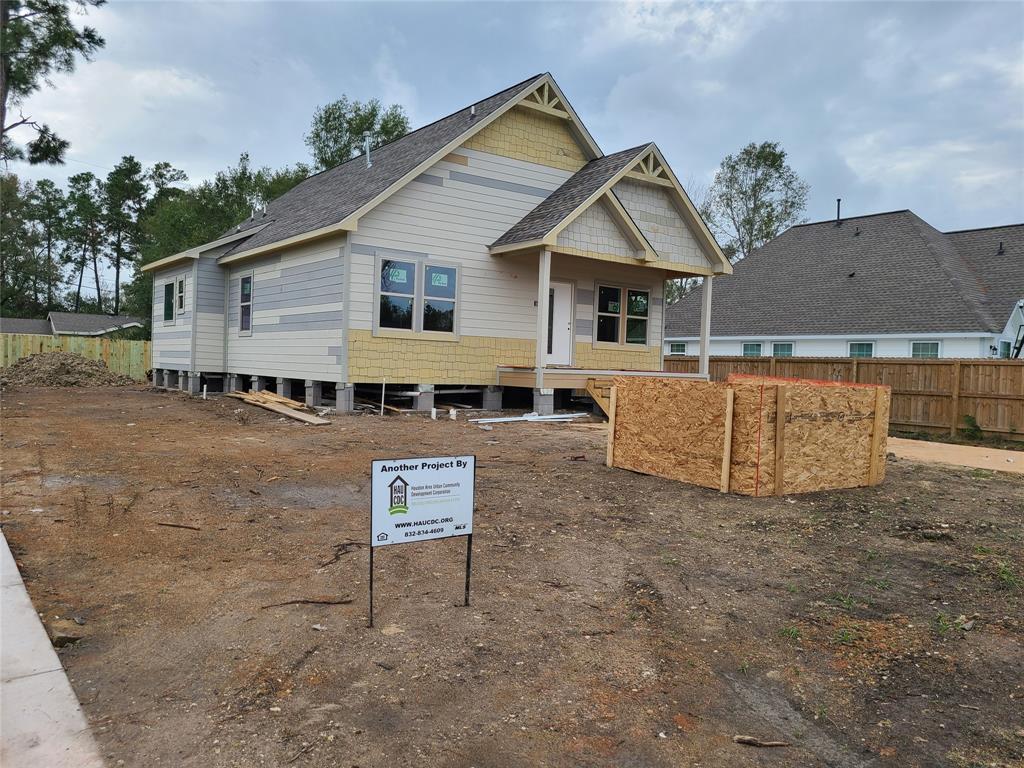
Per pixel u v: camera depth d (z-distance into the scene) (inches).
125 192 2327.8
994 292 877.2
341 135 1622.8
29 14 791.1
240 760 103.5
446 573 188.2
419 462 155.7
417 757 106.7
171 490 267.9
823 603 177.8
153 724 112.2
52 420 480.4
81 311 2367.1
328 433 430.9
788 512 259.0
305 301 578.6
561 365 645.9
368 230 529.7
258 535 215.3
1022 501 281.0
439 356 570.9
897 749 115.8
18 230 1996.8
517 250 566.3
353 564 191.8
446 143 557.0
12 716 110.1
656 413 311.7
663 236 620.1
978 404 590.9
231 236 776.3
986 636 158.6
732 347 1017.5
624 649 148.8
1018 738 118.9
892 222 1051.9
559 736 114.9
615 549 214.5
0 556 182.4
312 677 129.6
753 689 134.9
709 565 203.8
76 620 149.5
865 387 303.9
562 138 646.5
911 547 222.8
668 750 112.7
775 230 1716.3
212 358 727.7
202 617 154.3
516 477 306.2
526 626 157.2
